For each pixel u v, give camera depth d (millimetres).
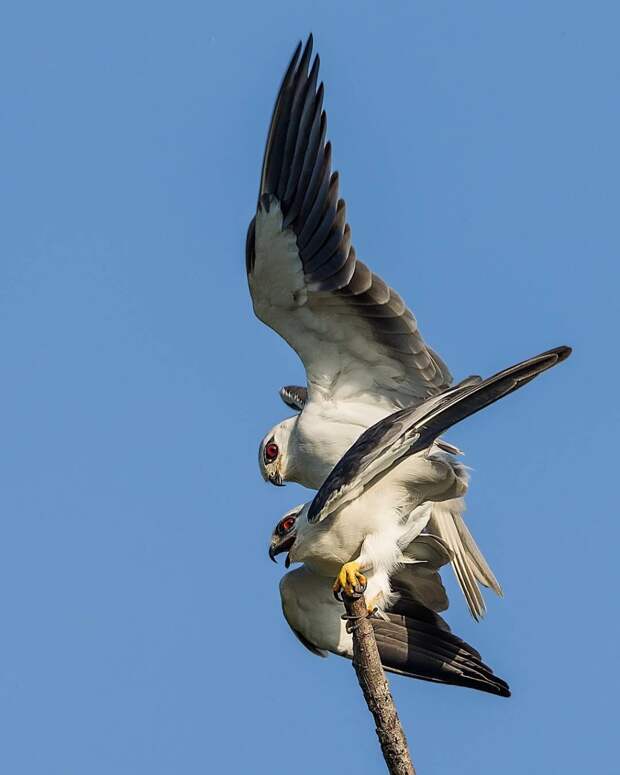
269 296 13203
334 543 12375
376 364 13570
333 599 13281
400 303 13039
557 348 10586
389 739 10812
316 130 12914
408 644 13445
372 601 12141
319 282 12914
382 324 13203
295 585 13258
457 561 14156
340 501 11758
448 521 14148
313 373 13641
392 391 13711
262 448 14109
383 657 13367
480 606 14172
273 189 12883
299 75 12945
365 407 13664
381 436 11445
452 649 13414
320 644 13414
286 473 14047
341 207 12758
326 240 12820
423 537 13484
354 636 11406
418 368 13422
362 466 11453
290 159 12914
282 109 12906
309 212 12867
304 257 12906
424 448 11703
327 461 13680
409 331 13180
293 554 12523
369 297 12977
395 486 12391
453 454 12867
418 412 11156
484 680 13305
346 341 13438
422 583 13836
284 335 13492
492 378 10734
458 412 11094
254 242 12969
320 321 13312
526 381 10703
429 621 13594
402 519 12492
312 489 14156
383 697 10977
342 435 13555
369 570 12234
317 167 12891
